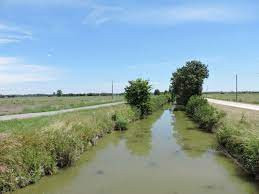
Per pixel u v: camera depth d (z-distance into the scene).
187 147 24.02
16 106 73.31
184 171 17.27
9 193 13.74
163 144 25.41
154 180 15.72
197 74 65.25
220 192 13.93
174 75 72.12
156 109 65.12
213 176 16.36
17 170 14.51
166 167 18.14
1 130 22.80
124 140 27.41
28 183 14.97
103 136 29.27
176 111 63.84
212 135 29.66
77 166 18.31
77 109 53.00
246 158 16.45
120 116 35.28
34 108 59.25
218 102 75.38
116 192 13.95
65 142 18.39
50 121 26.84
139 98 48.34
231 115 34.56
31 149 16.00
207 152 22.16
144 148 23.77
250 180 15.64
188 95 65.31
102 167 18.12
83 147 22.14
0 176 13.66
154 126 37.81
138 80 48.66
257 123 26.95
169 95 101.69
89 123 26.27
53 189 14.33
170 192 13.96
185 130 33.72
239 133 20.84
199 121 37.12
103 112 34.78
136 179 15.84
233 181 15.48
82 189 14.34
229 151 20.89
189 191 14.06
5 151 14.66
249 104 64.69
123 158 20.36
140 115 47.34
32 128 21.47
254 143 16.12
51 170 16.66
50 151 17.25
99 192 13.97
